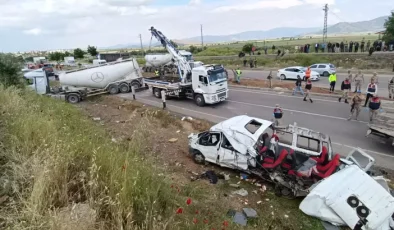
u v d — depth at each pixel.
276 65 38.28
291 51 47.38
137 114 16.41
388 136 10.19
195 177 8.65
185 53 34.94
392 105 12.14
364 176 6.77
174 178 7.68
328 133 12.61
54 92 23.19
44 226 3.23
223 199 7.10
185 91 20.20
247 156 8.63
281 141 8.90
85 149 5.43
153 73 38.72
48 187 3.95
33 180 4.18
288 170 8.01
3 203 3.79
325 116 15.14
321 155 8.03
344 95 17.98
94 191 4.11
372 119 11.70
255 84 26.09
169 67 36.88
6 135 5.66
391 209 5.98
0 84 12.87
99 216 3.80
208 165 9.79
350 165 7.36
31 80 22.64
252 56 46.28
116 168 4.71
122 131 12.39
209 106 18.81
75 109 16.27
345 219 6.11
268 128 9.42
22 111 7.85
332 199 6.29
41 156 4.80
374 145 11.12
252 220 6.41
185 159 10.06
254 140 8.58
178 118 15.74
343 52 38.34
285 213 6.84
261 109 17.27
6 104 8.37
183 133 13.09
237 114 16.45
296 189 7.45
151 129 12.98
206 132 9.77
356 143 11.39
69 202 4.00
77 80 23.14
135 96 23.16
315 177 7.64
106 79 24.08
